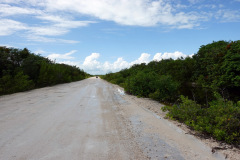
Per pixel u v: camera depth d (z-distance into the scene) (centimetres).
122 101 938
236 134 377
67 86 1975
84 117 574
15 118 540
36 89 1519
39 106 737
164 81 1080
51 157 299
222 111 470
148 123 516
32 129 442
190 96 1237
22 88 1321
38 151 320
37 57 1912
